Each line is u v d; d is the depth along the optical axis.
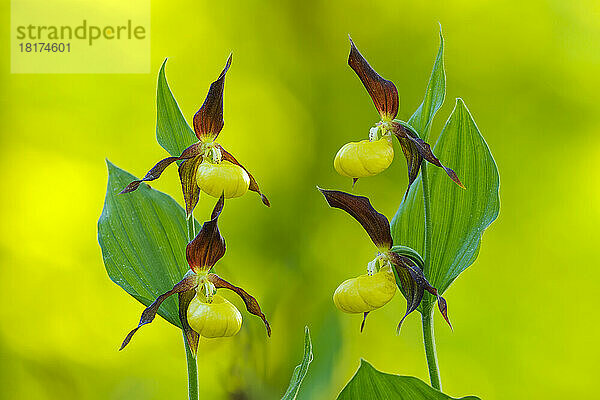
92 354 2.52
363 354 2.37
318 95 2.63
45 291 2.54
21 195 2.54
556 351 2.47
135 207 1.54
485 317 2.49
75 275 2.55
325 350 1.81
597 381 2.45
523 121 2.52
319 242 2.57
